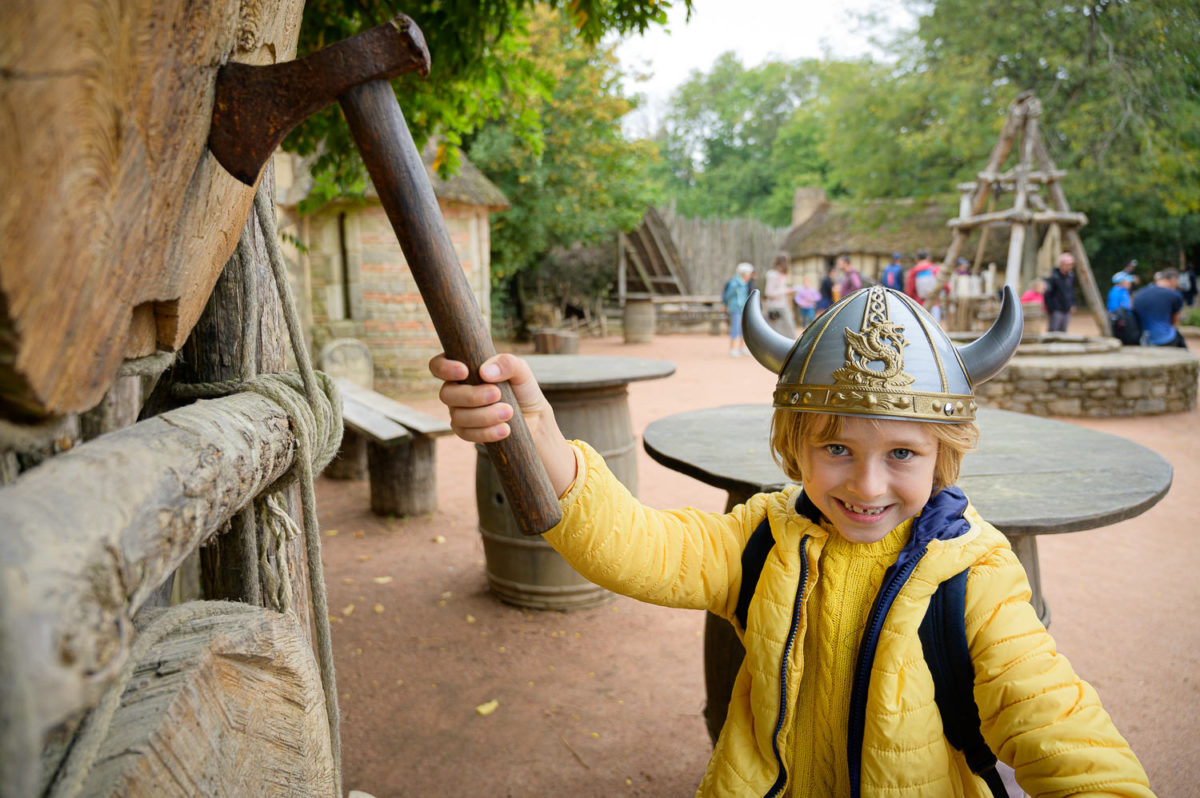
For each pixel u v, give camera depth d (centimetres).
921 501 109
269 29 89
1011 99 1859
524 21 321
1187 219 2183
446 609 355
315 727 100
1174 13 1648
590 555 120
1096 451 224
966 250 2338
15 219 41
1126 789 89
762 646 116
